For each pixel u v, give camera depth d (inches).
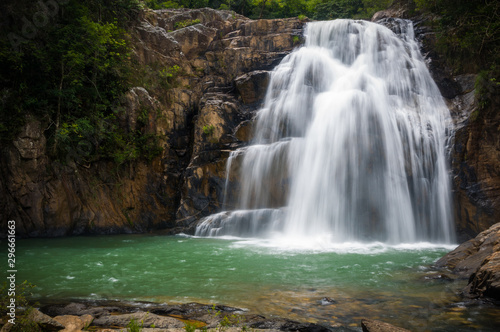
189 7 1550.2
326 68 983.0
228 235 761.0
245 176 815.7
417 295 333.4
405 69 949.8
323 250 598.9
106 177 828.0
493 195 706.2
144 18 1096.2
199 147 887.7
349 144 765.3
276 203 791.1
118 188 832.9
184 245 639.8
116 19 961.5
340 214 735.1
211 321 259.1
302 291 351.9
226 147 872.3
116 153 829.2
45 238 713.0
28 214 722.8
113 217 808.9
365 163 751.7
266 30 1130.0
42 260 509.0
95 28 797.2
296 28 1125.1
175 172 922.1
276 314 282.2
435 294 335.9
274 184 797.2
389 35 1031.6
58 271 442.6
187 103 1000.2
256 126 890.7
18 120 719.7
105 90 877.8
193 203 828.6
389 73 963.3
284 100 924.6
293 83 952.3
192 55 1109.7
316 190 763.4
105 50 839.1
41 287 370.9
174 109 971.9
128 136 870.4
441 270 442.6
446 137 778.2
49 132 767.7
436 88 928.9
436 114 837.2
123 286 375.2
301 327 244.5
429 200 746.2
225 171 827.4
